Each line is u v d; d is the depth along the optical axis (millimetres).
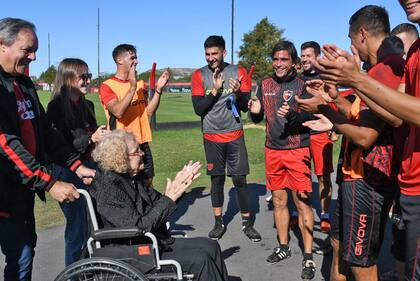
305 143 4492
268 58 31641
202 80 5500
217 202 5562
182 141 13578
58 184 3125
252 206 6848
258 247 5199
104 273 3062
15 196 3109
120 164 3346
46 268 4598
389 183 2949
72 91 4191
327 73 2059
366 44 2846
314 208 6746
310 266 4332
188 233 5695
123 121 5242
